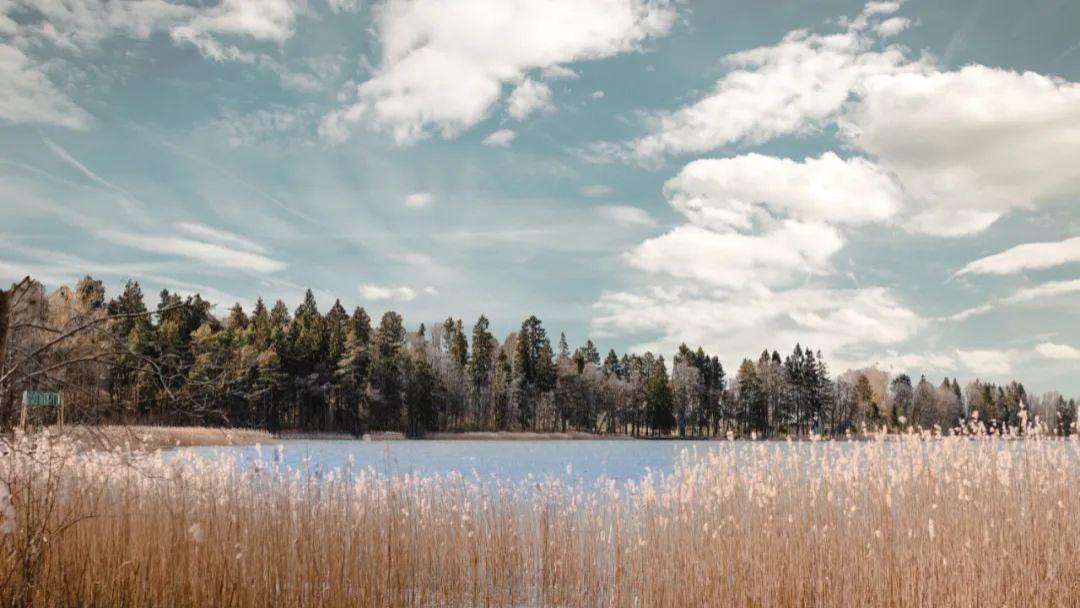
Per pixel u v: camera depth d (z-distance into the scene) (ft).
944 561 29.96
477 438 250.57
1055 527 31.37
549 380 298.56
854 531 32.55
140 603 25.50
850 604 30.83
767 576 32.07
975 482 34.37
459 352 301.84
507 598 35.91
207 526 29.07
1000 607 29.76
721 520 35.73
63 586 24.53
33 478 23.91
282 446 34.76
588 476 80.74
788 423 281.13
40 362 23.56
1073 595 30.14
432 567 37.83
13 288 22.39
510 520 42.34
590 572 36.50
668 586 34.04
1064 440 35.68
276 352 216.95
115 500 31.71
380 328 271.28
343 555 30.78
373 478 41.24
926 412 204.33
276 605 27.78
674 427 294.66
